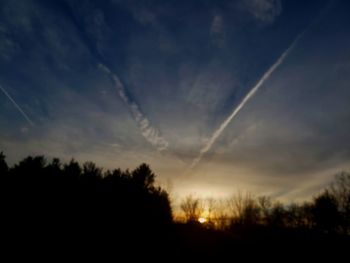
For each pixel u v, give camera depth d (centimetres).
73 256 1991
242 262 2464
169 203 3975
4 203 2711
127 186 3612
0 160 3469
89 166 3997
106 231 2716
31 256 1872
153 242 2802
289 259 2573
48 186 3125
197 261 2400
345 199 3919
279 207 4359
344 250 2761
